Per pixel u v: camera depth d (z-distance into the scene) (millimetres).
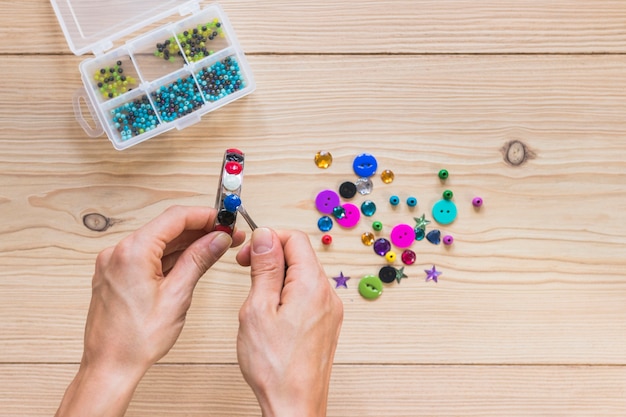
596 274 647
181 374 634
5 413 630
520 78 647
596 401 644
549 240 646
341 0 644
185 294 531
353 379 639
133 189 636
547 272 646
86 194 636
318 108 643
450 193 637
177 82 637
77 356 634
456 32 646
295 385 513
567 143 648
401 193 643
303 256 539
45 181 636
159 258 535
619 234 647
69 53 638
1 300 634
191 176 638
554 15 647
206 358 635
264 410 516
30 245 635
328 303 534
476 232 644
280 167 640
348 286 639
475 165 645
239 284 638
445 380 642
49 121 636
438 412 641
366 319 640
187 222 551
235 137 639
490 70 647
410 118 644
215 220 553
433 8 645
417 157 644
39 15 636
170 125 622
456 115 645
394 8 644
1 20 634
